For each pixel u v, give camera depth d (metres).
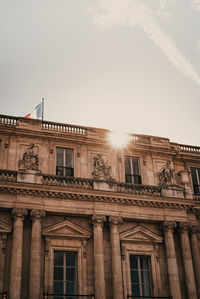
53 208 39.88
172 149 49.09
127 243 42.16
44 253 39.00
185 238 43.59
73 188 40.44
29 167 41.03
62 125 45.50
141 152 47.84
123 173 45.91
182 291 42.28
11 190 38.81
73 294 38.94
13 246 37.19
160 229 44.09
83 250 40.34
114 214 41.66
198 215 46.25
